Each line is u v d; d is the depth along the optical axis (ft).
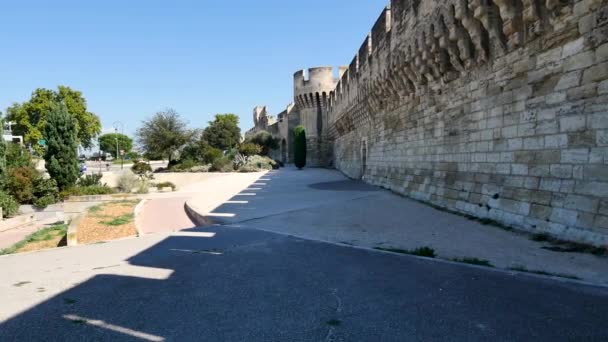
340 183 88.02
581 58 23.93
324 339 12.79
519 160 30.01
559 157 25.77
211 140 236.84
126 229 41.68
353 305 15.75
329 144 180.14
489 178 34.22
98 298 17.76
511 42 30.42
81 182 107.76
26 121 191.72
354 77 98.27
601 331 12.48
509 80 31.32
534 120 28.30
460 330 13.01
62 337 13.50
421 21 45.70
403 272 20.01
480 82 35.91
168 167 160.15
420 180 50.67
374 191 64.18
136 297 17.72
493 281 17.80
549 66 26.71
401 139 60.08
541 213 26.68
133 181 99.25
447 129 43.11
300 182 95.30
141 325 14.40
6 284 20.74
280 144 250.37
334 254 24.79
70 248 31.76
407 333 12.97
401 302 15.83
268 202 55.93
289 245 28.17
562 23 25.36
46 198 88.94
